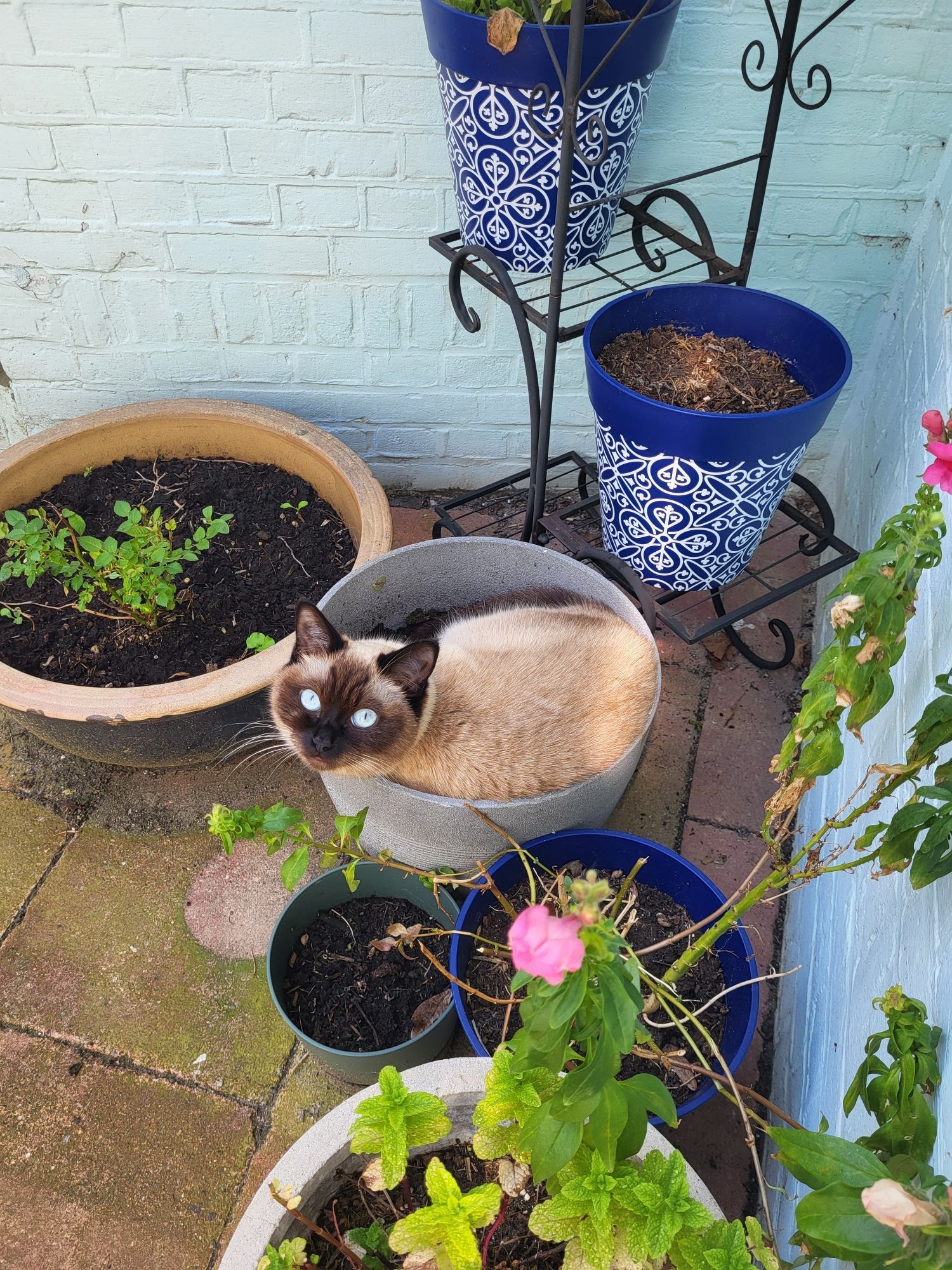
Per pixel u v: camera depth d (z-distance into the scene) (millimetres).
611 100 1688
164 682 2127
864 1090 1076
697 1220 966
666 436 1687
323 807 2236
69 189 2336
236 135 2246
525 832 1685
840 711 1040
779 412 1613
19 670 2102
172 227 2414
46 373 2732
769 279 2535
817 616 2551
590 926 817
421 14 2004
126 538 2406
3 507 2400
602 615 1989
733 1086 1166
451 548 2076
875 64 2109
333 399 2793
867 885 1512
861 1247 785
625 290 2555
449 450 2916
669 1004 1400
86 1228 1641
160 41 2096
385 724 1706
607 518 2049
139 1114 1770
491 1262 1228
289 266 2486
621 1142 1010
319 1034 1702
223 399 2553
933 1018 1064
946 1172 931
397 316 2582
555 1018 867
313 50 2102
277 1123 1758
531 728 1810
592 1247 980
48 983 1938
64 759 2312
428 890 1787
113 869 2119
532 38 1553
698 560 1940
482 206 1889
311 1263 1168
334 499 2482
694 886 1697
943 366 1842
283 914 1740
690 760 2320
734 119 2229
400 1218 1248
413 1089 1237
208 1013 1897
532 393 1984
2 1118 1763
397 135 2236
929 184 2281
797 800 1134
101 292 2541
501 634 1985
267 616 2273
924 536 956
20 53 2109
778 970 1979
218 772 2293
